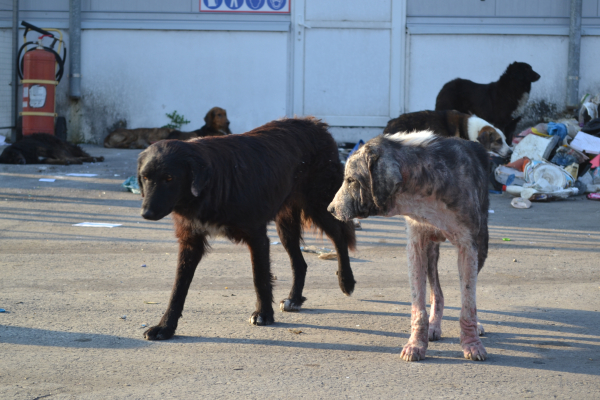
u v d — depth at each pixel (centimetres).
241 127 1756
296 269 509
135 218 881
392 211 361
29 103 1544
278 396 314
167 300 506
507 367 361
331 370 354
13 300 495
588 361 372
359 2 1702
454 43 1711
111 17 1734
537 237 778
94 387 325
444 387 328
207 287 552
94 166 1321
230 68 1739
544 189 1059
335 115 1742
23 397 309
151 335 409
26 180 1141
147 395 314
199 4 1722
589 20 1711
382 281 579
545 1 1700
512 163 1162
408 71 1725
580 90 1723
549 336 422
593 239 762
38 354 377
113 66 1747
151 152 396
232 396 314
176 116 1753
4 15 1727
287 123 518
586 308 488
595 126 1272
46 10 1739
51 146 1348
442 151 365
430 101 1731
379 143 353
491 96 1461
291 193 502
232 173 430
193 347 396
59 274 585
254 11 1722
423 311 379
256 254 448
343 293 538
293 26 1720
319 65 1728
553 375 347
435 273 423
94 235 770
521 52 1712
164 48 1738
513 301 510
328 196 511
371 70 1725
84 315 461
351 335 425
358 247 727
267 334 426
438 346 405
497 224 867
